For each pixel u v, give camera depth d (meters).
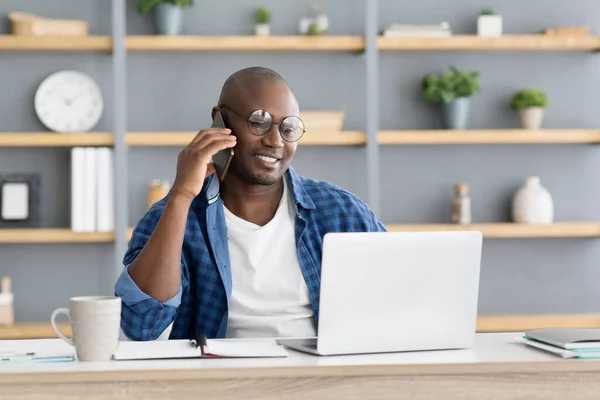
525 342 2.08
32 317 4.97
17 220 4.90
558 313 5.25
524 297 5.23
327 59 5.14
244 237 2.46
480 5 5.21
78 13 5.00
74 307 1.79
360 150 5.14
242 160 2.42
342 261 1.88
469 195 5.21
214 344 1.99
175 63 5.06
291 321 2.42
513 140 4.93
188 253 2.48
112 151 4.84
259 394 1.70
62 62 5.00
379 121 5.15
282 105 2.42
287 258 2.48
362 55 5.11
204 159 2.26
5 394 1.64
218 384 1.69
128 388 1.67
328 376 1.72
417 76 5.17
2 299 4.70
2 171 4.96
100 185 4.71
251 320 2.41
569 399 1.79
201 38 4.78
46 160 5.00
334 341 1.90
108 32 5.01
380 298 1.92
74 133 4.71
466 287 2.00
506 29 5.24
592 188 5.27
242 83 2.44
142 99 5.04
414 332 1.96
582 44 4.98
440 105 5.16
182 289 2.43
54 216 4.99
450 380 1.76
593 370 1.79
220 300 2.44
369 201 4.81
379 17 5.17
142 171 5.02
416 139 4.86
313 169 5.13
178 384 1.68
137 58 5.04
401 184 5.18
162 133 4.75
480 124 5.20
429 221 5.19
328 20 5.14
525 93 5.00
